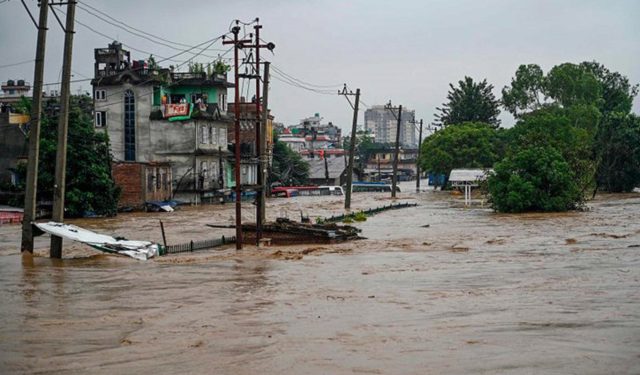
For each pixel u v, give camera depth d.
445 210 57.03
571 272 19.66
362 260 24.31
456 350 10.69
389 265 22.72
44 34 24.45
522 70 98.50
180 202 67.94
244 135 89.19
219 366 10.12
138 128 69.31
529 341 11.12
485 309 14.13
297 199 81.69
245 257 25.70
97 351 11.16
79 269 22.25
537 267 21.09
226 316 14.07
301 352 10.85
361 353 10.70
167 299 16.33
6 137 61.03
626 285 16.94
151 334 12.39
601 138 82.56
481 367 9.67
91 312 14.66
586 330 11.80
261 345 11.40
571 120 90.19
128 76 69.19
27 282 19.25
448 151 97.88
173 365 10.23
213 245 29.94
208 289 17.91
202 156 69.38
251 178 83.81
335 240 30.70
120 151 69.62
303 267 22.53
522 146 54.38
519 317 13.15
